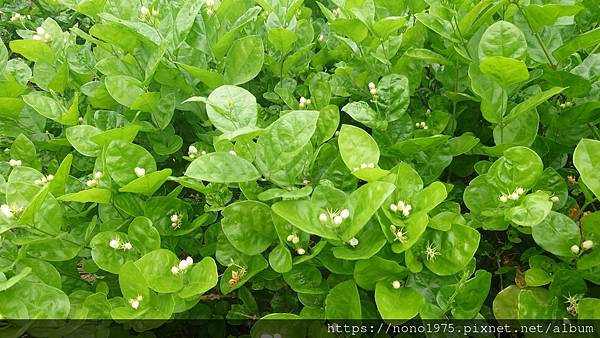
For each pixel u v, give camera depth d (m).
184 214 0.64
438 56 0.69
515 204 0.55
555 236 0.55
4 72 0.79
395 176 0.53
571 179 0.67
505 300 0.56
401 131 0.67
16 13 1.27
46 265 0.58
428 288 0.54
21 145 0.71
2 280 0.53
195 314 0.66
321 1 1.08
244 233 0.57
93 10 0.81
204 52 0.74
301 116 0.52
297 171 0.56
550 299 0.55
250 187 0.59
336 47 0.86
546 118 0.68
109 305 0.57
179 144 0.73
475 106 0.76
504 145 0.62
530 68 0.68
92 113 0.77
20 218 0.55
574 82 0.62
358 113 0.63
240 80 0.72
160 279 0.55
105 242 0.59
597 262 0.52
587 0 0.68
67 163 0.59
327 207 0.53
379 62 0.75
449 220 0.56
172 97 0.72
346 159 0.55
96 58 0.83
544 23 0.64
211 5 0.73
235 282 0.58
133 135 0.65
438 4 0.69
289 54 0.83
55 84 0.78
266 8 0.81
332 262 0.56
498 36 0.59
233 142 0.62
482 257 0.70
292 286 0.57
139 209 0.62
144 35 0.70
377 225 0.55
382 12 0.81
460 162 0.74
